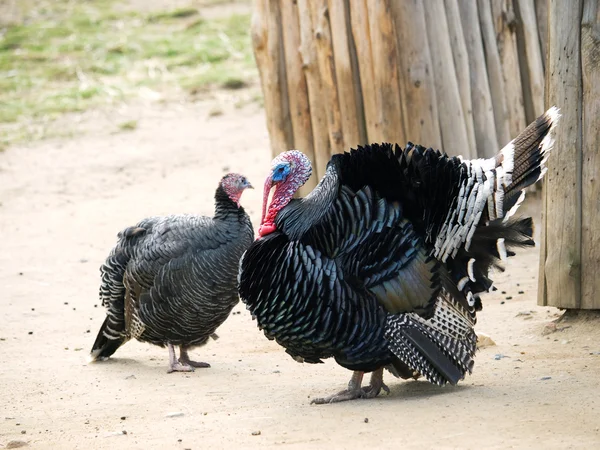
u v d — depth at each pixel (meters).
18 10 44.69
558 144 13.91
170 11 44.09
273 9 21.28
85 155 28.89
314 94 20.89
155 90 35.16
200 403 12.15
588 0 13.52
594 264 13.84
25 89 35.69
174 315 13.75
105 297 14.52
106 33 41.78
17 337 16.08
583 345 13.46
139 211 23.64
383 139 19.72
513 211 11.18
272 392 12.50
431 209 11.24
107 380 13.63
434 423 10.41
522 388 11.56
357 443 9.95
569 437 9.68
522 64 20.41
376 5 19.31
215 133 30.50
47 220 23.53
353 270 11.16
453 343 11.50
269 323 11.59
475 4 19.88
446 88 19.39
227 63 37.69
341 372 13.58
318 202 11.45
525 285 16.95
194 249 13.62
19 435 11.27
